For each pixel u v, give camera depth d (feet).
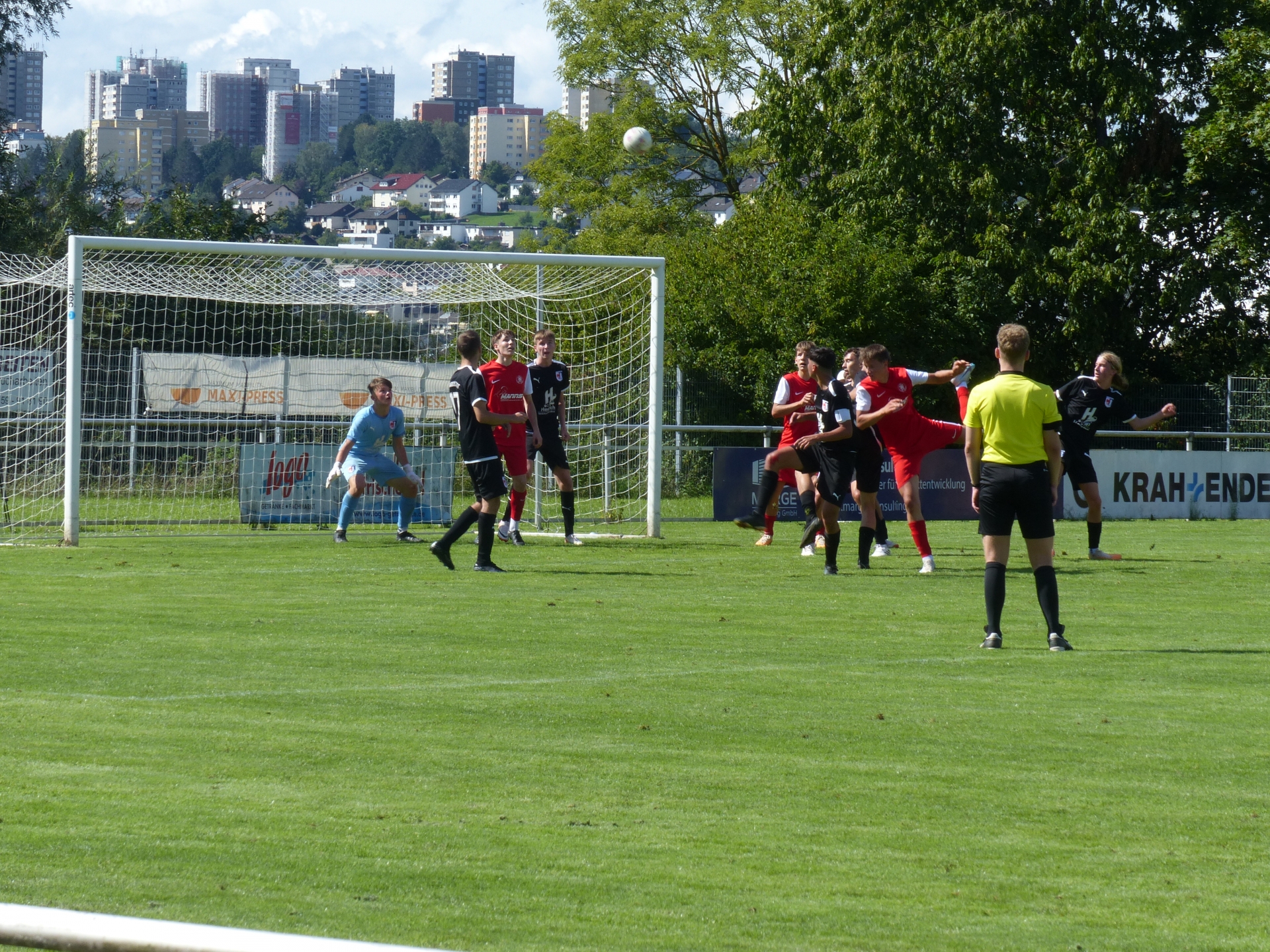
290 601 65.77
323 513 116.67
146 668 47.65
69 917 12.14
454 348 142.00
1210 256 198.80
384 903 24.84
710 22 288.71
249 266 114.52
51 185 260.21
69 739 36.81
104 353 150.41
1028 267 197.88
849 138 207.21
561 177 305.32
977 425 54.08
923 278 197.77
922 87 198.08
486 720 40.11
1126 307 212.64
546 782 33.40
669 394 173.58
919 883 26.50
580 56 296.51
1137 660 51.72
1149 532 120.06
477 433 78.84
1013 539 106.63
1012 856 28.19
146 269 110.52
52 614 60.75
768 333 182.80
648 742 37.63
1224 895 25.94
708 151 305.32
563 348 130.00
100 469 119.55
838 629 58.85
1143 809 31.65
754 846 28.63
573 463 127.03
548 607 64.54
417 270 117.29
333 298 116.37
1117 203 193.06
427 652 51.75
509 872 26.73
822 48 214.48
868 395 79.92
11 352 108.17
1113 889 26.23
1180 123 204.64
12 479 110.32
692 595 69.67
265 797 31.55
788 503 128.57
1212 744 38.14
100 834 28.45
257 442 134.31
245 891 25.22
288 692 43.73
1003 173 198.90
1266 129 185.16
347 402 152.05
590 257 103.14
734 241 195.31
